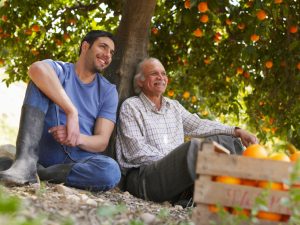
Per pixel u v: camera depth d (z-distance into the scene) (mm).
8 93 14984
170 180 4309
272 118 7422
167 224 3006
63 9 7832
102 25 7840
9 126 13102
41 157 4512
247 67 7336
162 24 7457
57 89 4312
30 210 2605
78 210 2914
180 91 8133
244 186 2486
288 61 6742
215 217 2500
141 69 5203
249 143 5004
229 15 6090
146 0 5664
